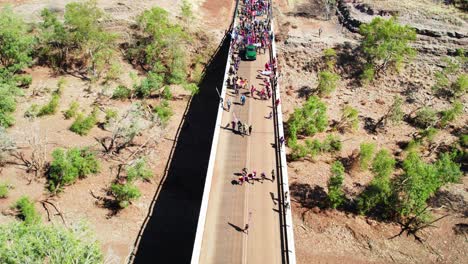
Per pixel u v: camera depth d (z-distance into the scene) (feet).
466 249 160.97
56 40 238.68
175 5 294.46
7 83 212.23
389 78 255.29
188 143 204.64
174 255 151.64
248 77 200.64
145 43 255.91
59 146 188.75
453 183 188.96
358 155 193.16
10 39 218.18
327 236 161.07
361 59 262.26
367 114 231.91
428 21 287.69
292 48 267.59
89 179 176.35
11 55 223.51
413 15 293.84
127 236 156.56
